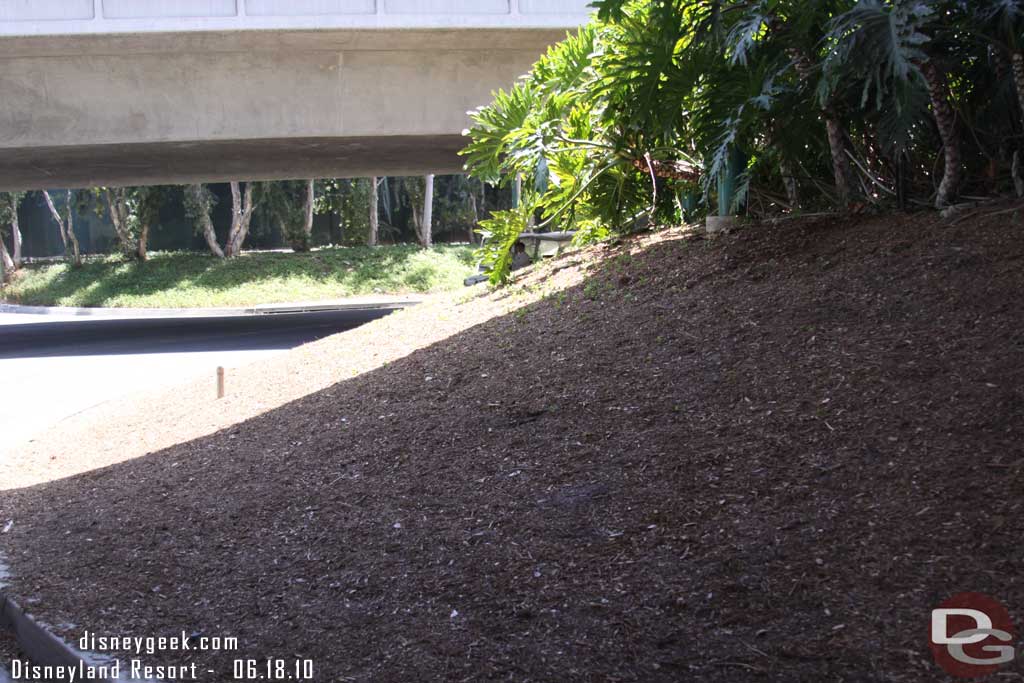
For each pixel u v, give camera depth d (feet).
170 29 57.21
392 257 139.44
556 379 21.74
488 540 15.20
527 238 43.04
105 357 57.06
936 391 16.06
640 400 19.17
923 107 22.65
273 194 143.23
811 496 14.17
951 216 23.31
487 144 37.32
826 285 21.61
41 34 56.70
